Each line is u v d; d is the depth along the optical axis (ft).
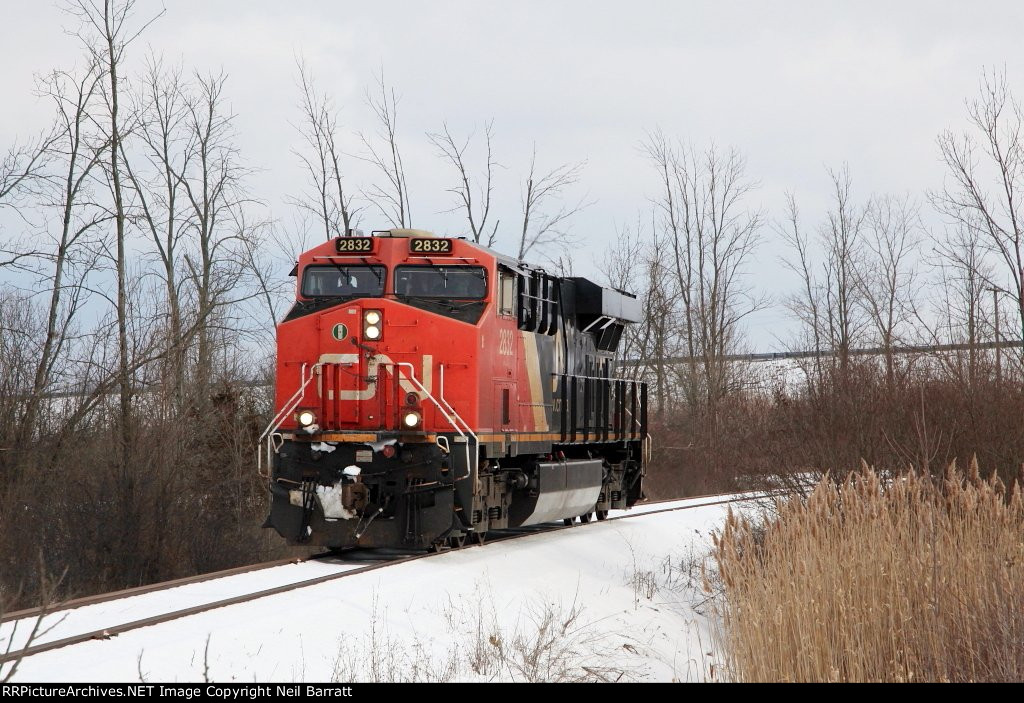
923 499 132.26
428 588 135.33
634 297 249.75
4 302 224.12
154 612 116.47
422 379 161.68
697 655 139.44
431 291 167.53
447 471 159.53
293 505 161.89
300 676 97.09
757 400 258.37
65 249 227.61
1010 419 176.45
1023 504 124.16
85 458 201.77
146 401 206.59
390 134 359.25
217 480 228.22
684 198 473.67
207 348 263.70
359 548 178.70
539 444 189.47
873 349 211.20
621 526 225.15
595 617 144.97
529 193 385.29
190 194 309.63
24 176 221.87
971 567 118.11
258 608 116.47
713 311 463.42
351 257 168.14
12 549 182.70
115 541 186.70
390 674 100.89
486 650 115.55
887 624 115.75
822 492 134.21
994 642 109.60
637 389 258.57
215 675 93.56
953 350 194.49
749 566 122.52
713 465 388.37
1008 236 226.58
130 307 217.15
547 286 197.36
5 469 196.54
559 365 202.90
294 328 165.89
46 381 213.66
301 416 160.86
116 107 239.91
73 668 90.68
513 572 156.35
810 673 109.70
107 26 239.91
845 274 433.48
